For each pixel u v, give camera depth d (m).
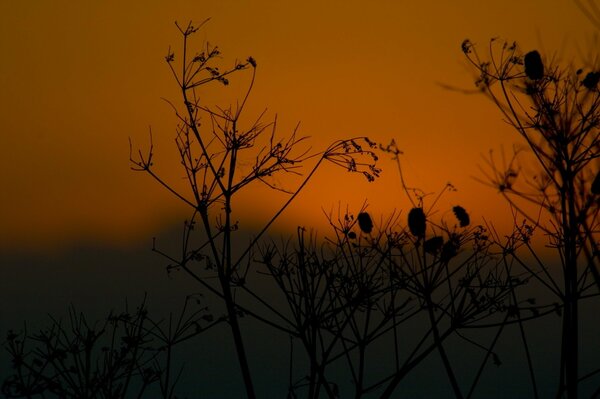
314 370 10.14
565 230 9.48
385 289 10.38
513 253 10.34
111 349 10.05
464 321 10.23
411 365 10.18
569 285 9.36
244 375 10.43
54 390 9.48
